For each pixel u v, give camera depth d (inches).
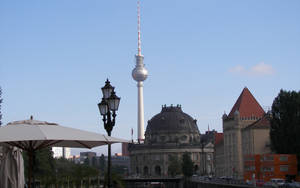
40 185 4195.4
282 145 5595.5
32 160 1220.5
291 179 5506.9
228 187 5167.3
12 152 1317.7
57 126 1151.0
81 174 4483.3
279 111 5723.4
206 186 6471.5
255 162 6043.3
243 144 7559.1
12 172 1306.6
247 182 5014.8
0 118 3686.0
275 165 5531.5
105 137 1171.9
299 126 5403.5
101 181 4933.6
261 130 7135.8
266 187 4352.9
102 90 1646.2
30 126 1100.5
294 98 5605.3
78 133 1129.4
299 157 5506.9
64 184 4247.0
